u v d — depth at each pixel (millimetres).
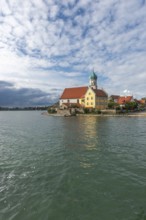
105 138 33438
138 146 26922
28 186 14031
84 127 50562
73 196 12570
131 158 21016
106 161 19984
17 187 13867
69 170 17297
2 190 13406
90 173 16562
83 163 19359
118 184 14273
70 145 27938
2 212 10898
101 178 15445
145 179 15125
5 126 58688
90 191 13234
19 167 18156
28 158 21250
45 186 14039
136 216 10398
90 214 10641
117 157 21469
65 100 138250
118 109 111312
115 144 28344
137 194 12727
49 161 20078
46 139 33375
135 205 11445
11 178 15500
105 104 126062
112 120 72062
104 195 12664
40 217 10461
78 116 102688
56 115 113938
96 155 22391
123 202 11781
